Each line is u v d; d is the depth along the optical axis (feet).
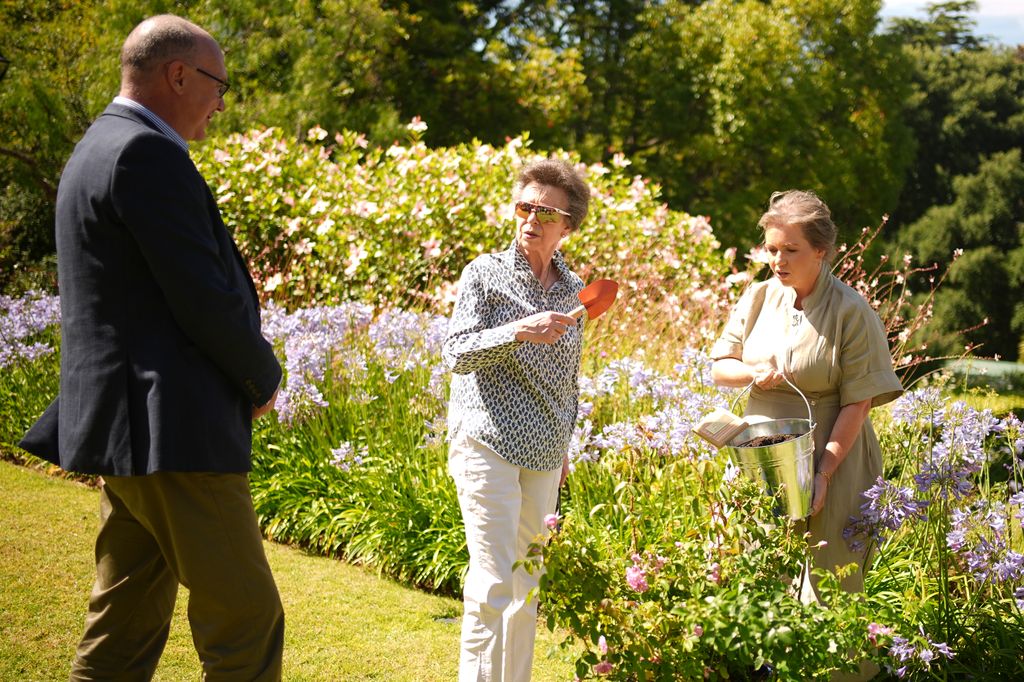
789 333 9.56
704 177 66.23
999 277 84.64
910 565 11.08
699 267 25.76
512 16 64.23
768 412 9.71
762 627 7.59
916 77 108.68
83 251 7.06
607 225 24.21
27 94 40.34
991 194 91.35
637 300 21.31
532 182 9.30
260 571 7.59
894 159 67.92
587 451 13.37
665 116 62.95
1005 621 9.55
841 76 63.52
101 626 8.07
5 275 38.17
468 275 9.20
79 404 7.10
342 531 14.07
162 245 6.84
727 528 8.78
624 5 65.46
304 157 26.84
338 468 14.46
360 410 15.87
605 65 63.05
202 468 7.08
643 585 8.08
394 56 52.80
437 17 56.65
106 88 40.65
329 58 46.11
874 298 17.63
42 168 42.37
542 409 9.07
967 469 10.04
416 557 13.14
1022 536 10.66
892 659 8.38
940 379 15.43
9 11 43.93
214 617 7.52
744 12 60.49
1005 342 84.12
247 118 43.24
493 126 55.52
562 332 8.51
